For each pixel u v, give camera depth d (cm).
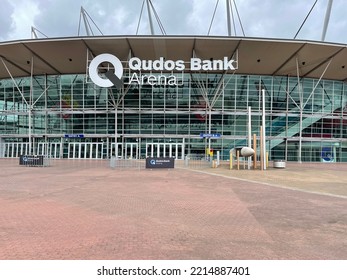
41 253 472
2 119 4106
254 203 900
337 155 3978
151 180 1494
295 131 3888
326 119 3991
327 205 877
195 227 629
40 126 3956
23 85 4112
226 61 3250
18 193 1059
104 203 881
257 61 3469
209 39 3016
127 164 2564
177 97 3759
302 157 3894
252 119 3822
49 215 726
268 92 3888
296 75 3906
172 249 494
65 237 554
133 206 841
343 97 4100
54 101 3981
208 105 3700
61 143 3906
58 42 3097
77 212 761
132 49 3284
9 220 675
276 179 1619
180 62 3325
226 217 720
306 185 1362
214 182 1439
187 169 2289
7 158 3822
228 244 522
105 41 3084
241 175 1834
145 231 596
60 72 3912
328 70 3712
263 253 480
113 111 3747
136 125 3769
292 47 3133
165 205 859
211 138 3750
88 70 3269
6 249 489
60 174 1780
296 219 705
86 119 3859
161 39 3038
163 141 3772
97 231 593
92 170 2092
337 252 488
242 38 2986
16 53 3356
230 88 3831
